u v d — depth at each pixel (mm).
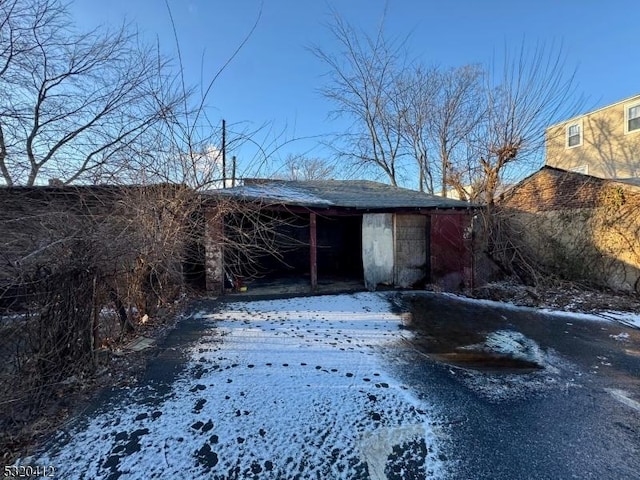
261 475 2160
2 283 2611
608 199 8805
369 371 3754
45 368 2918
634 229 8305
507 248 10211
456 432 2645
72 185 5789
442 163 16047
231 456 2328
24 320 2766
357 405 3014
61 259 3203
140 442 2455
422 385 3449
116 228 4699
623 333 5309
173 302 6820
